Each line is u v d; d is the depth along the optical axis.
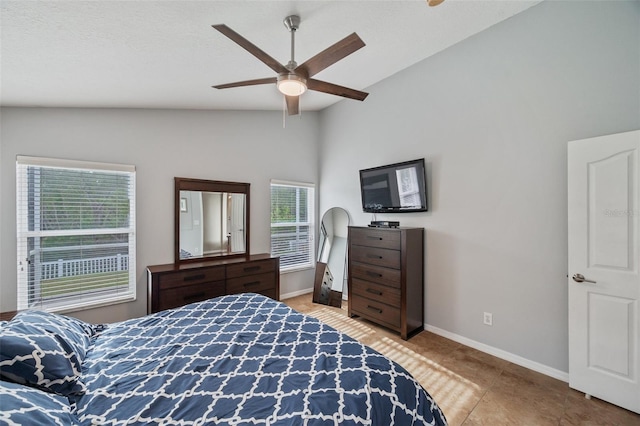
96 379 1.20
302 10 1.83
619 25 1.91
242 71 2.43
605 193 1.87
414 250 2.97
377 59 3.00
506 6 2.27
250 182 3.86
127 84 2.31
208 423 0.94
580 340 1.98
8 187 2.34
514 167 2.42
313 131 4.58
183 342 1.53
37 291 2.47
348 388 1.12
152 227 3.06
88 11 1.38
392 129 3.47
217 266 3.09
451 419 1.74
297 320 1.84
